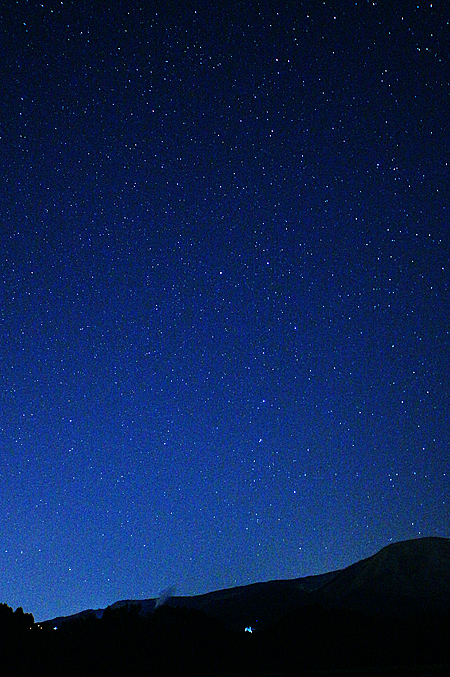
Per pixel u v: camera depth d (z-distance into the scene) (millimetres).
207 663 29812
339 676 22672
